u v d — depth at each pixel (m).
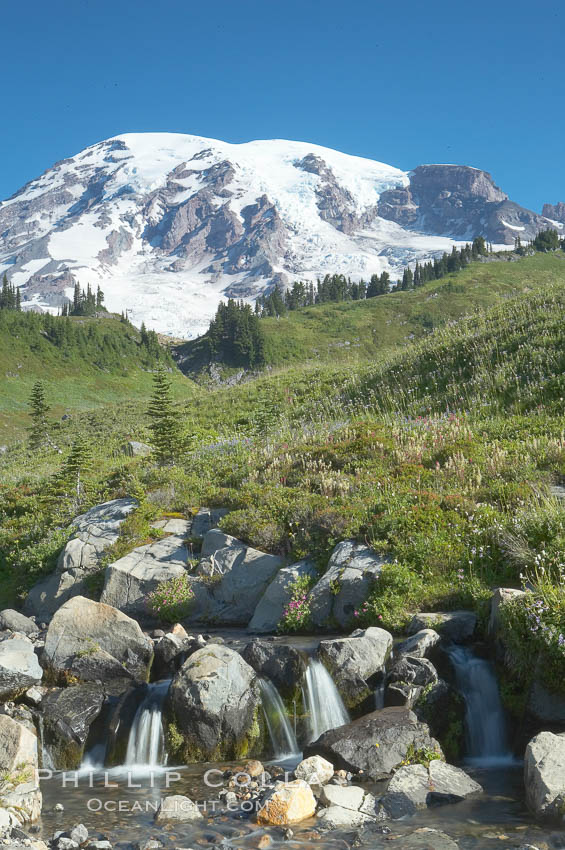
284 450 21.27
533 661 8.67
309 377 39.12
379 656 9.62
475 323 34.19
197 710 9.01
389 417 25.23
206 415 36.62
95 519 18.30
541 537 11.61
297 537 14.70
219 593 14.32
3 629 14.31
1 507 24.12
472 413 22.61
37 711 9.46
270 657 9.86
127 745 9.14
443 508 13.82
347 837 6.43
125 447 33.59
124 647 10.88
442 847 6.14
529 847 6.00
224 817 7.09
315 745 8.34
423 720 8.70
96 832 6.84
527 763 7.30
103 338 163.75
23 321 155.00
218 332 175.88
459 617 10.36
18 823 6.89
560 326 26.17
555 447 16.17
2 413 98.56
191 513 17.86
